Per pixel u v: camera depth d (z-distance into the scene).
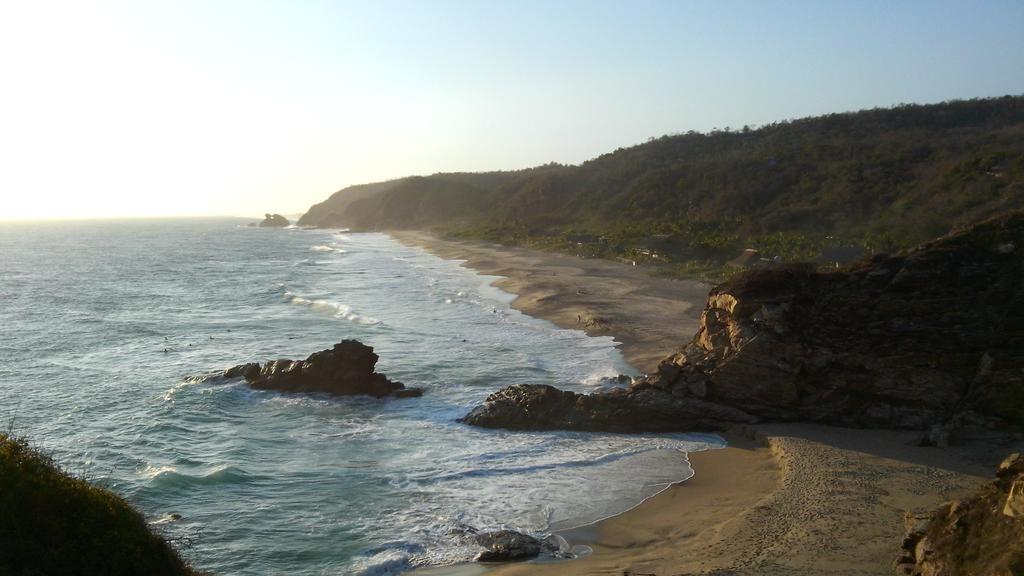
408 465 21.61
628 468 21.03
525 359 35.56
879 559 13.91
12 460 10.99
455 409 27.50
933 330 23.41
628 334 40.81
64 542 10.26
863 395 23.50
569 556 15.58
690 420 24.41
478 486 19.84
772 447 21.80
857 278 25.09
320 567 15.31
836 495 17.48
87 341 43.28
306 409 27.66
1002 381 21.86
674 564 14.57
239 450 23.25
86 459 22.62
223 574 14.97
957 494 17.23
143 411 27.72
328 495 19.31
